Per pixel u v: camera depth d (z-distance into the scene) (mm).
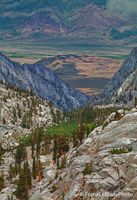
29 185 78750
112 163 42281
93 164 46781
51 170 76062
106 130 59625
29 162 106750
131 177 38156
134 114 57781
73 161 53719
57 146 97875
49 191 54438
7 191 78625
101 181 40656
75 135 106688
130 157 41062
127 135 49750
